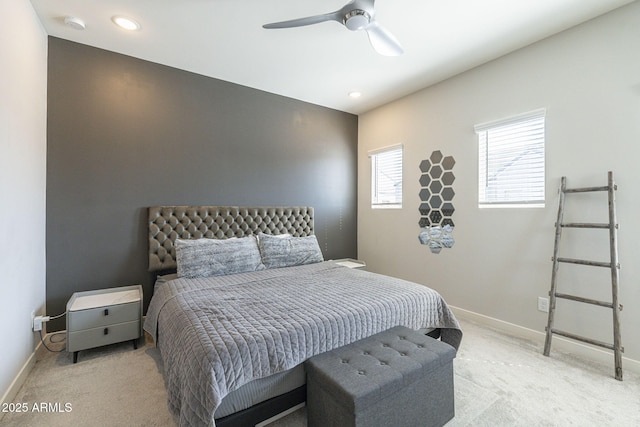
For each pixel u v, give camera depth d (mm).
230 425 1318
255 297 2029
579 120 2309
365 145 4391
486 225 2924
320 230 4133
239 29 2369
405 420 1383
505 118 2740
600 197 2215
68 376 1998
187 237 3021
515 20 2246
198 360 1303
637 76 2051
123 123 2766
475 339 2574
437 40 2514
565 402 1736
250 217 3432
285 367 1442
